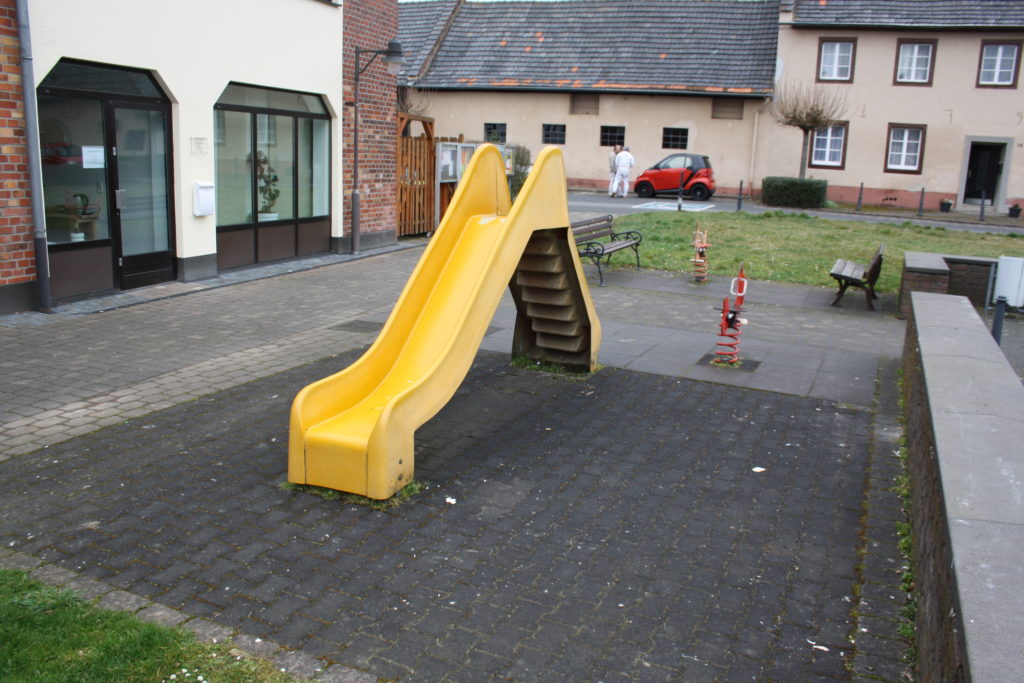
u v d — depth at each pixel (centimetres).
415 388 532
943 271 1101
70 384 727
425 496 525
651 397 743
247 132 1288
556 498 528
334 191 1488
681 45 3347
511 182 2219
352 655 361
